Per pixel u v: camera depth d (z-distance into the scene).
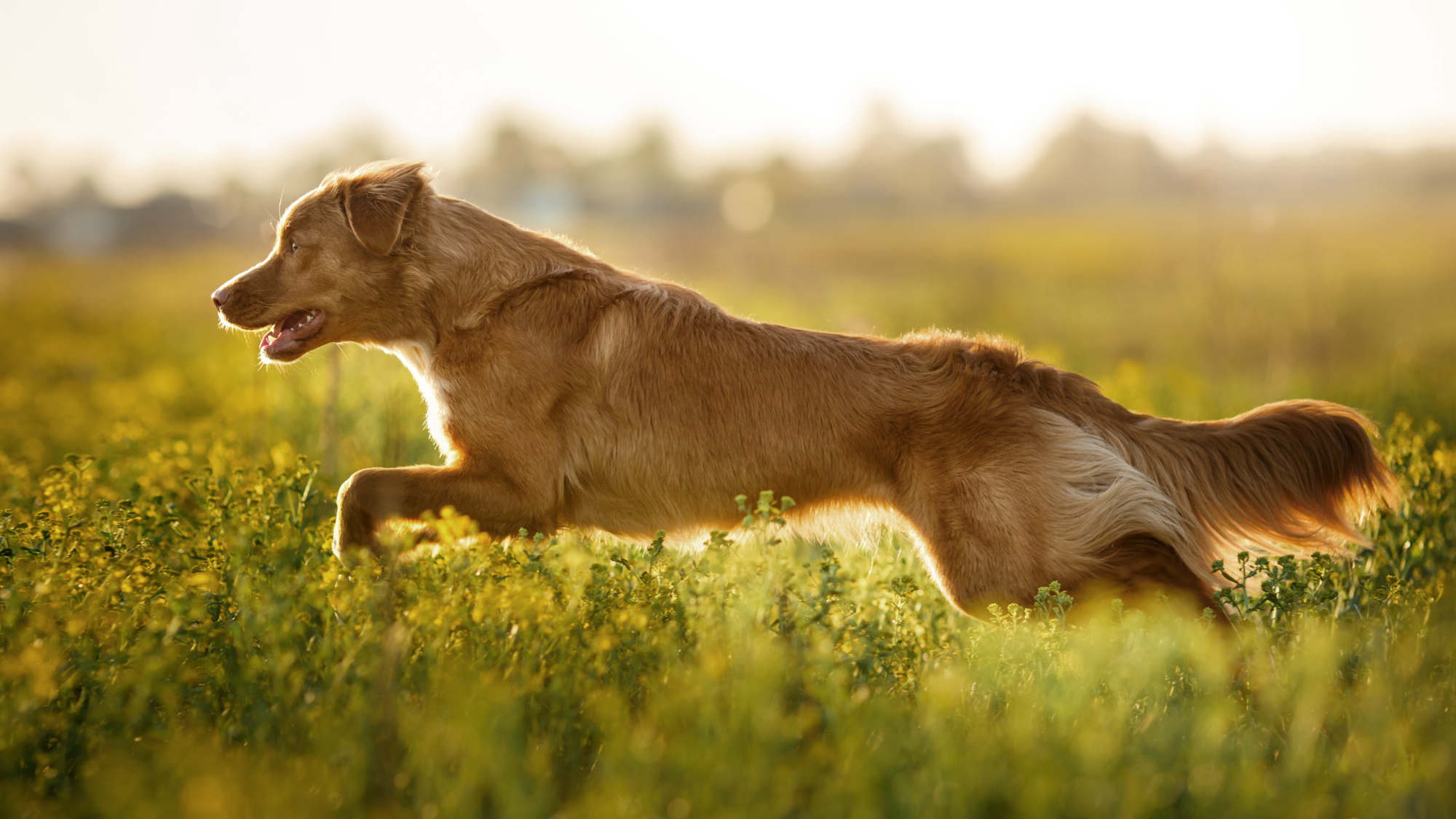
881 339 7.61
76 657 4.79
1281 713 5.00
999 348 7.41
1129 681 4.69
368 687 4.48
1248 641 5.50
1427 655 5.20
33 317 33.22
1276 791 3.90
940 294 39.56
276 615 4.82
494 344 7.29
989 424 6.99
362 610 5.16
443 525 6.07
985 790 3.68
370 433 11.33
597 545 7.14
